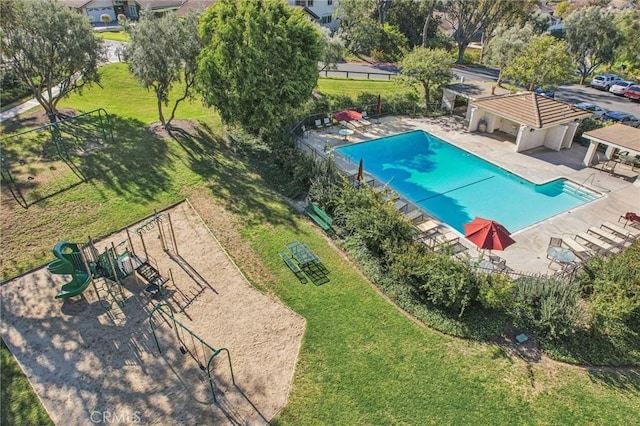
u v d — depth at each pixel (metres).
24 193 22.66
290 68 28.61
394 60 62.88
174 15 28.09
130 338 15.90
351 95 43.88
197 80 28.56
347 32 62.31
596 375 15.53
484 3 61.25
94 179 24.55
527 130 32.88
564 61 39.84
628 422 13.88
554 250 20.44
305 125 36.66
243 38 27.14
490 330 17.02
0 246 19.48
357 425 13.46
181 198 24.19
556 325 16.64
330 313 17.59
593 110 42.03
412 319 17.55
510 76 47.06
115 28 67.12
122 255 18.64
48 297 17.44
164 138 29.94
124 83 40.09
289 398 14.15
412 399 14.30
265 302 17.94
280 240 21.66
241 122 29.42
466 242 22.97
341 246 21.50
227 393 14.17
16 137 27.73
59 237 20.44
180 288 18.36
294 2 75.06
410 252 19.25
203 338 16.12
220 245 20.97
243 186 26.00
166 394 14.03
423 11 69.75
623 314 16.42
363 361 15.56
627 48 55.34
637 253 20.20
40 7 26.27
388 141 35.56
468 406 14.15
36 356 15.05
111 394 13.95
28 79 28.02
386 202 22.41
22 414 13.28
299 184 26.59
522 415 13.96
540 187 28.78
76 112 32.94
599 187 28.25
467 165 31.92
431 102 41.56
